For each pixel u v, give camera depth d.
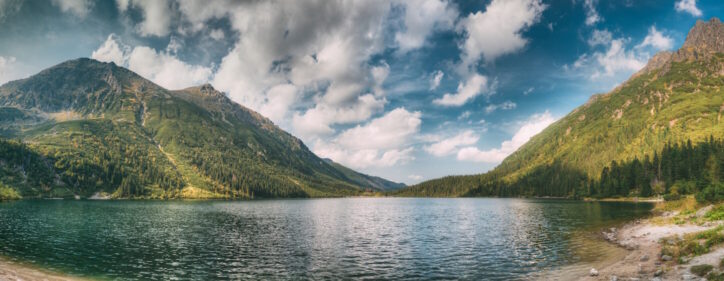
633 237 55.34
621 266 37.28
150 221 101.19
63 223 89.25
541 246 55.25
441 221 104.56
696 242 36.69
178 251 54.44
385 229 84.88
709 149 191.12
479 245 58.66
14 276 35.56
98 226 85.31
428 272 41.12
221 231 80.00
